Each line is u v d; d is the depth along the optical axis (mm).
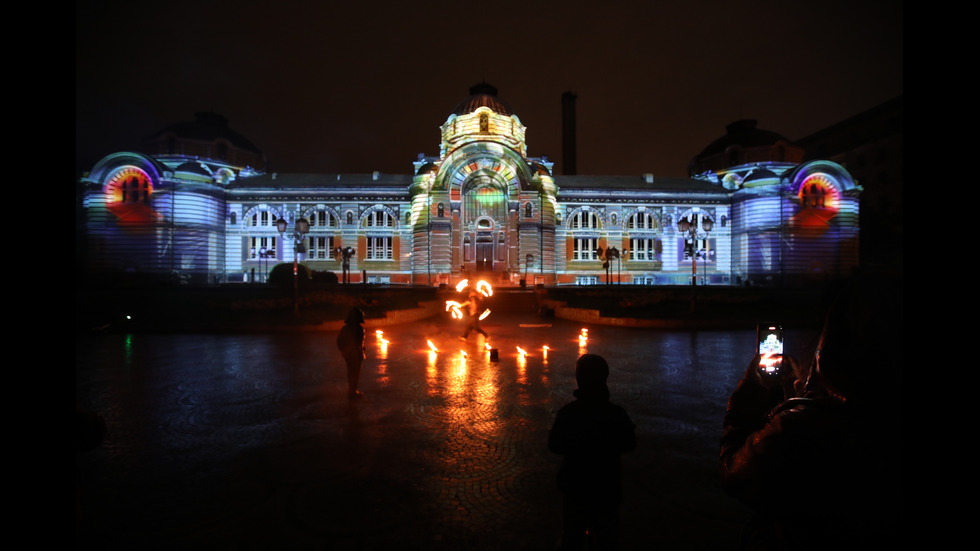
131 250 44781
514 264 48875
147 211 45125
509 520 4926
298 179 57906
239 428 7926
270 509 5191
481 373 12484
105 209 44750
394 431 7762
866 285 1847
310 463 6445
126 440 7359
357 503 5312
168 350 16422
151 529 4793
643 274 55625
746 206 52844
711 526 4801
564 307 29172
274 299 25828
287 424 8133
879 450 1684
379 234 54125
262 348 16859
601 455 3531
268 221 53281
